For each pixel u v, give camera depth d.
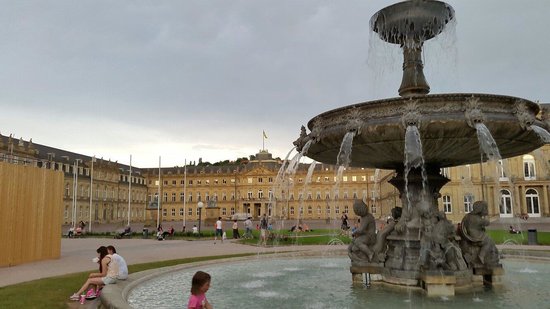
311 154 9.34
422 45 9.55
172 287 9.12
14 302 7.66
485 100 6.89
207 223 71.62
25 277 12.05
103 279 8.20
